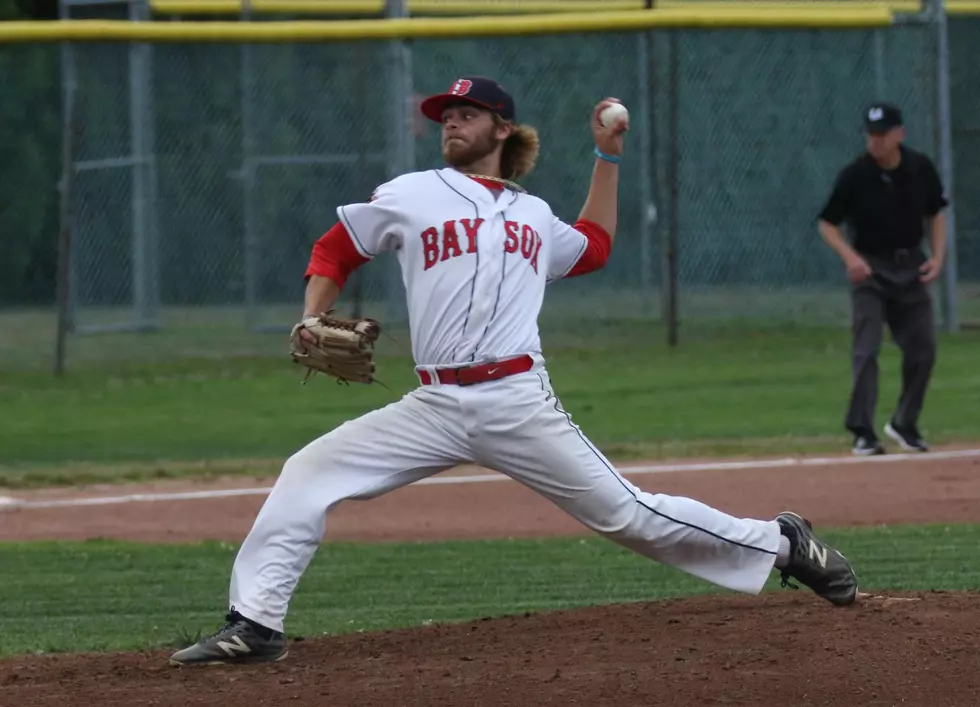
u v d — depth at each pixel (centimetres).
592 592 2512
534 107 6956
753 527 1898
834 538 2889
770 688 1656
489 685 1702
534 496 3594
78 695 1730
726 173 6969
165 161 7200
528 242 1797
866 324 3841
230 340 6538
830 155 6925
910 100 6444
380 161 6575
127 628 2281
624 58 6931
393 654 1897
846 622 1942
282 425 4688
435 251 1767
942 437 4209
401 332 6278
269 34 5906
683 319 6775
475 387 1770
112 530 3228
